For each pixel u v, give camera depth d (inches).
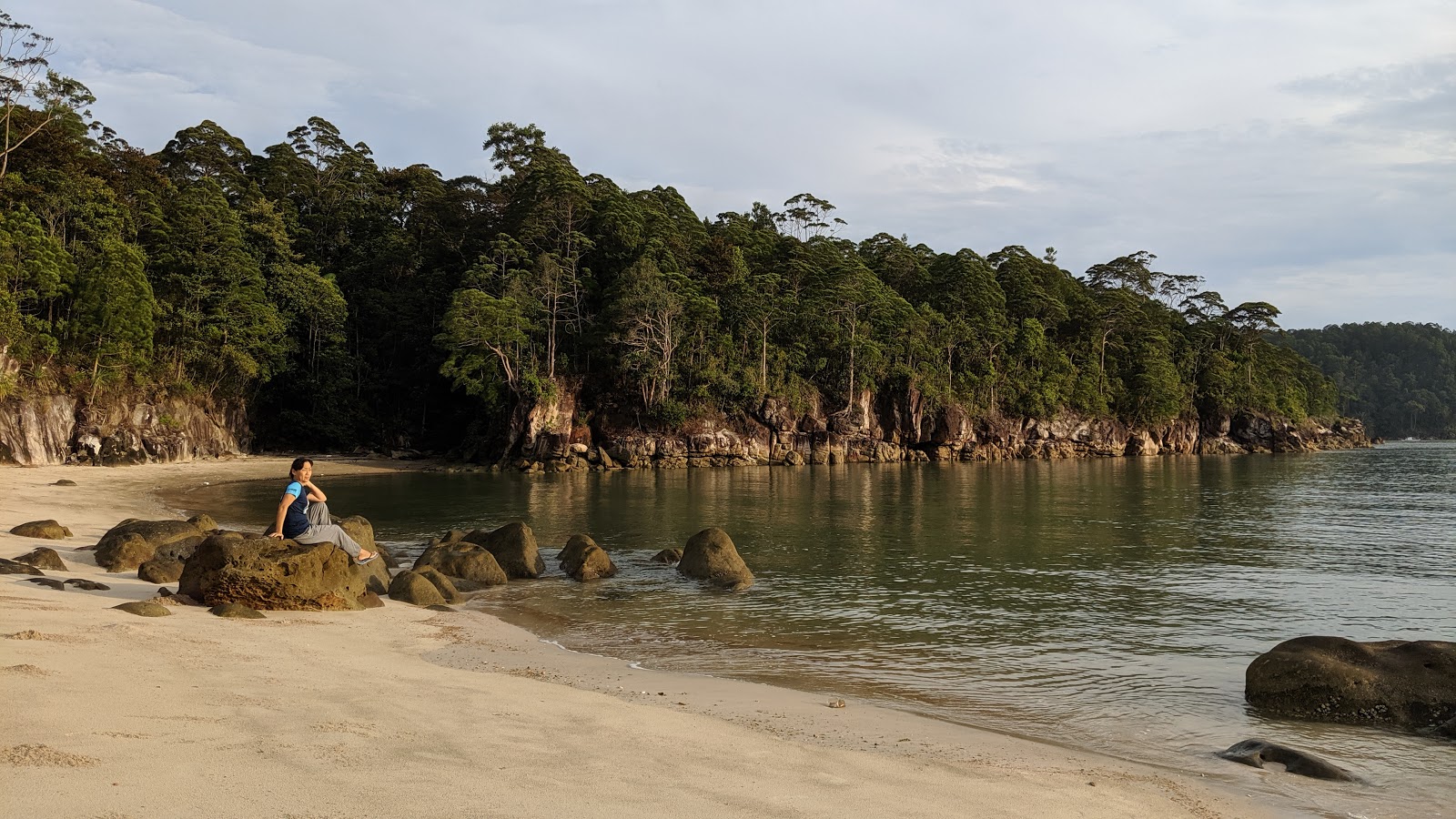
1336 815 284.7
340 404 3240.7
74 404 2288.4
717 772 269.6
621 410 3088.1
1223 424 4758.9
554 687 397.7
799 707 401.7
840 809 242.4
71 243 2508.6
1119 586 796.6
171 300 2726.4
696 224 3964.1
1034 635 597.6
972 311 4119.1
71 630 407.2
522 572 826.2
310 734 268.4
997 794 274.1
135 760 225.0
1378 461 3582.7
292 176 3769.7
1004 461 3725.4
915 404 3644.2
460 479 2378.2
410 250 3634.4
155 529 773.3
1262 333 5349.4
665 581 805.9
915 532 1206.9
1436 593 764.0
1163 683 475.8
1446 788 317.1
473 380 2906.0
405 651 472.4
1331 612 685.3
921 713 408.8
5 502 1269.7
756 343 3363.7
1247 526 1294.3
